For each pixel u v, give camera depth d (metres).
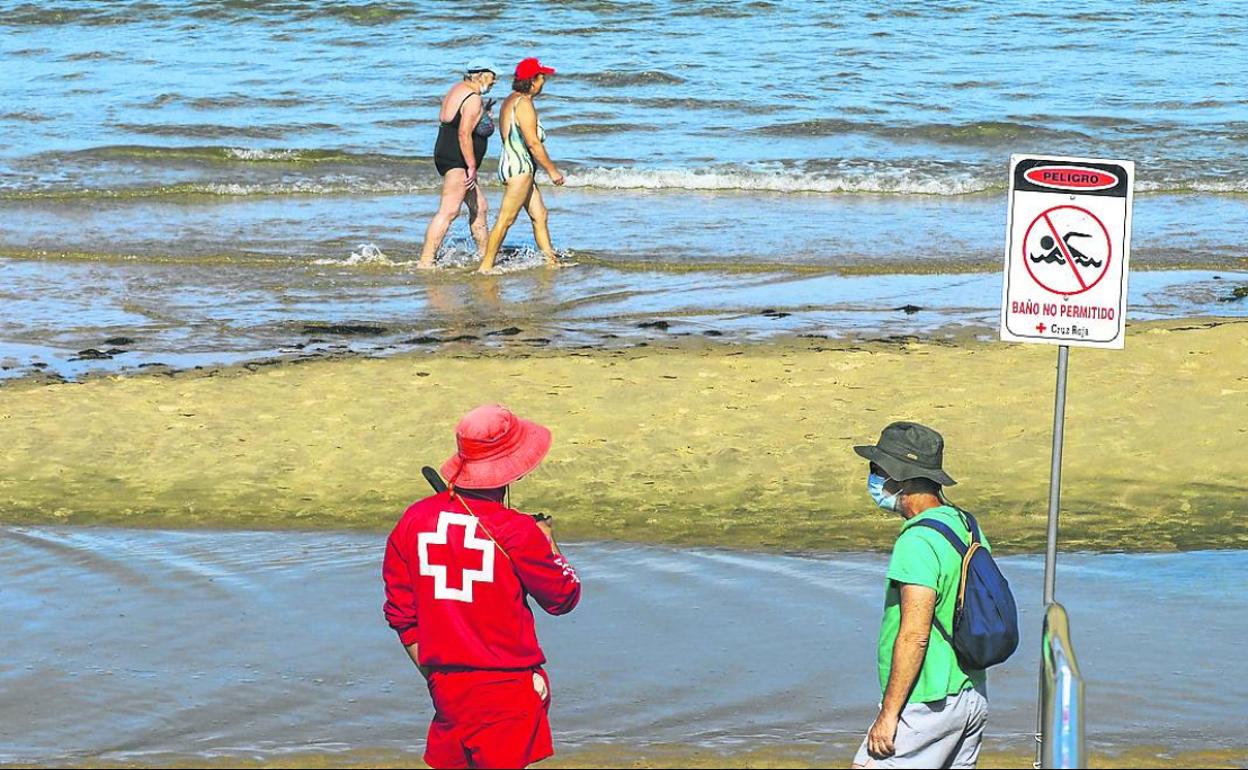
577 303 24.89
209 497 15.88
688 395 18.83
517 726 8.08
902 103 46.19
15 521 15.15
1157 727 10.62
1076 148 40.12
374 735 10.67
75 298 25.45
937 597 8.25
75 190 34.19
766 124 43.16
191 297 25.55
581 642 12.25
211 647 12.20
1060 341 9.66
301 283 26.50
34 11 63.75
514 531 7.99
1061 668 6.68
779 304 24.75
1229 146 39.88
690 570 13.84
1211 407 18.14
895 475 8.55
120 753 10.35
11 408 18.72
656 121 43.88
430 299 25.30
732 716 10.94
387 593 8.28
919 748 8.34
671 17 63.38
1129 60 54.38
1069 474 16.34
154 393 19.27
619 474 16.41
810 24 62.03
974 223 31.59
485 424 7.99
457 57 55.72
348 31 60.81
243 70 52.91
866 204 33.66
